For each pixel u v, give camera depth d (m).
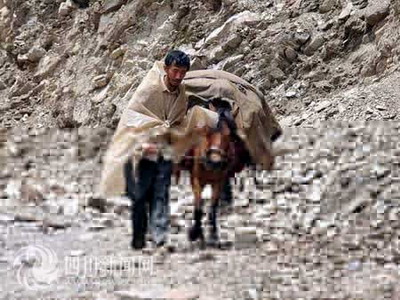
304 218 10.62
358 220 10.53
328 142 12.99
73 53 24.61
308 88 17.86
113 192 10.60
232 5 20.84
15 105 24.91
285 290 8.34
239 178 11.39
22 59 26.02
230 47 19.84
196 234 9.94
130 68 21.69
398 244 9.62
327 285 8.44
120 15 23.17
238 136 11.14
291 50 18.86
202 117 10.54
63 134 15.23
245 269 8.99
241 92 12.32
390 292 8.18
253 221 10.55
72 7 25.94
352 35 18.19
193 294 8.27
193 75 12.33
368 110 14.81
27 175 13.47
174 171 10.24
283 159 12.51
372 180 11.51
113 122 20.58
